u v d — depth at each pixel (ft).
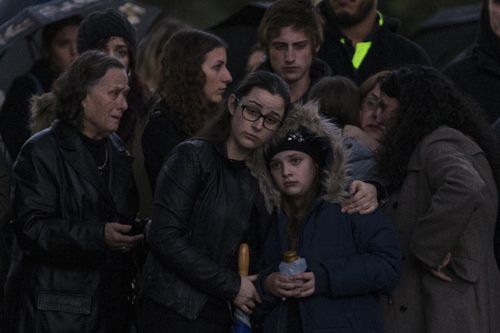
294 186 41.52
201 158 41.45
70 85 44.01
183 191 41.22
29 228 43.16
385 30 56.08
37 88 55.83
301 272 40.91
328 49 55.42
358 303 41.47
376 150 44.73
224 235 41.47
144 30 61.26
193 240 41.42
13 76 57.41
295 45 48.70
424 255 42.86
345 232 41.68
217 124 42.01
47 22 55.57
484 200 42.98
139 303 43.47
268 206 41.88
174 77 46.42
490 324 43.91
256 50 55.06
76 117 44.04
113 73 44.06
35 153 43.60
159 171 45.52
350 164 43.11
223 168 41.63
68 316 43.45
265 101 40.83
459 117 44.55
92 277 43.86
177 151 41.73
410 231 43.60
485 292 43.80
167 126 45.91
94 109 43.93
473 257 43.65
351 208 41.78
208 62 46.57
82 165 43.78
